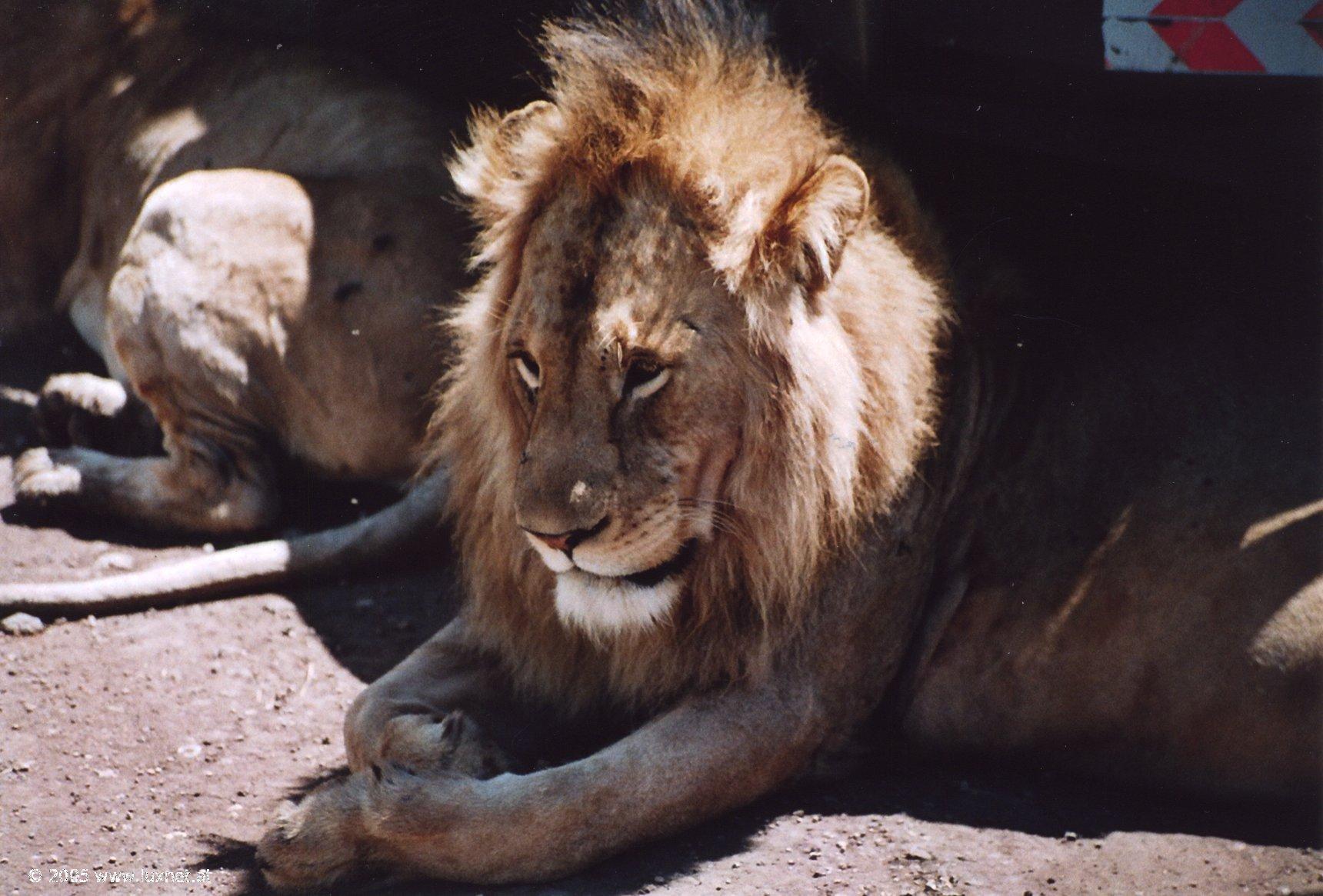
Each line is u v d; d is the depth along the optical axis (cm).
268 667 496
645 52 382
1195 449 417
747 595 383
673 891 352
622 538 357
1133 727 409
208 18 741
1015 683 416
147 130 725
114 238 733
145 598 535
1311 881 354
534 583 400
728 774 381
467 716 398
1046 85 470
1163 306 443
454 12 624
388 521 572
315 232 605
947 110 479
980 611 419
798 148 379
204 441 604
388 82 664
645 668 396
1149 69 455
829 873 360
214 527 604
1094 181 471
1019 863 365
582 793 360
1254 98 464
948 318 420
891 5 464
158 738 448
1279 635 396
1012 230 462
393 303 597
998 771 425
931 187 471
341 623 531
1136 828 388
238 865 378
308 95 675
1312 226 459
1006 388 431
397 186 618
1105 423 425
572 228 365
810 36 484
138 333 602
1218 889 350
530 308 365
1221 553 405
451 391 427
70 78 757
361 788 362
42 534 605
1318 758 394
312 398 604
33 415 684
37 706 466
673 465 360
